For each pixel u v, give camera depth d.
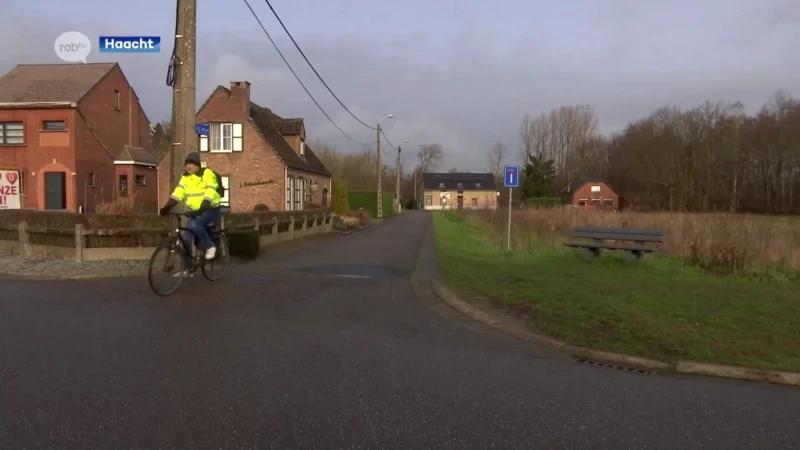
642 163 65.56
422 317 7.32
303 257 13.54
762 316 7.30
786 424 4.17
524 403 4.43
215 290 8.57
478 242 20.77
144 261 11.26
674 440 3.84
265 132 31.30
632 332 6.45
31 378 4.64
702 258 13.21
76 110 30.75
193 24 10.56
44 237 11.96
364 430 3.84
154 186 37.31
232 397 4.34
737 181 61.00
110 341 5.74
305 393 4.48
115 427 3.77
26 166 30.61
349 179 74.62
